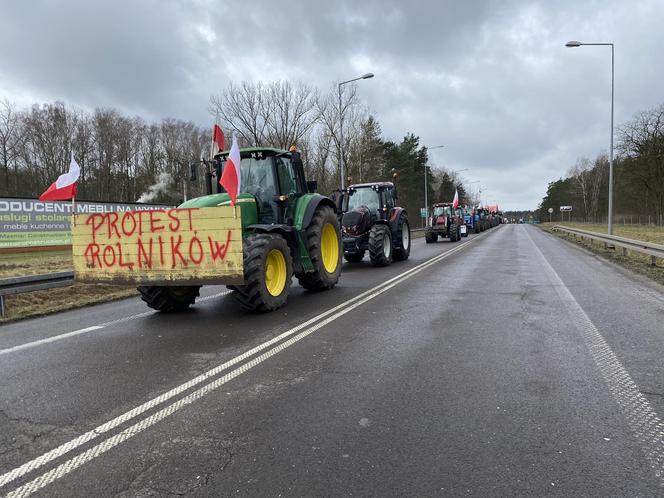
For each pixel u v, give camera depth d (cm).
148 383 418
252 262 678
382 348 507
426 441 304
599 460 279
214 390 398
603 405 354
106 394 395
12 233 1325
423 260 1520
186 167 5438
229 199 745
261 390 396
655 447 292
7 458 294
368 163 3809
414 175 6184
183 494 252
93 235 704
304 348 512
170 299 736
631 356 467
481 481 259
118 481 266
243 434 318
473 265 1323
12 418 351
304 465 278
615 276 1062
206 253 654
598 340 525
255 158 828
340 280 1062
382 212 1432
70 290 1012
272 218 810
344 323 625
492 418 335
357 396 378
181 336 583
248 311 727
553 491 249
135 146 5450
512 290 870
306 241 867
